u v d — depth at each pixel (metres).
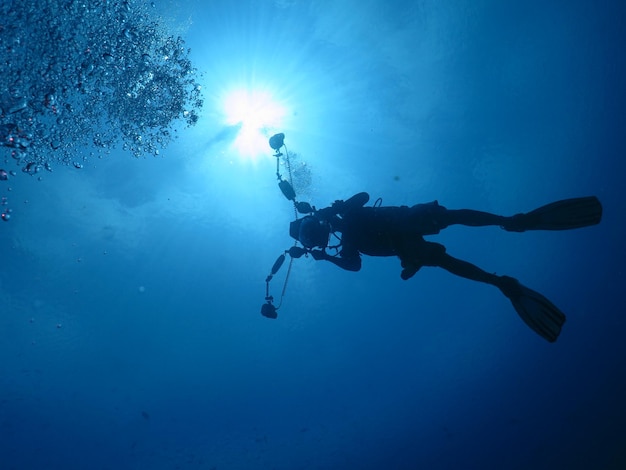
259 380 9.99
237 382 9.84
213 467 8.30
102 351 9.20
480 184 11.71
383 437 9.31
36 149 4.91
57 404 8.35
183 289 9.85
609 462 7.96
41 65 4.45
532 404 9.66
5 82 4.33
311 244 2.30
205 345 9.97
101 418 8.50
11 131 4.59
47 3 4.32
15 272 8.73
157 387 9.34
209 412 9.32
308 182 10.09
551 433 8.91
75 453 7.89
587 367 10.23
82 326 9.12
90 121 5.23
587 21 10.72
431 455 8.80
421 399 10.23
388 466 8.56
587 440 8.52
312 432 9.30
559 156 11.93
